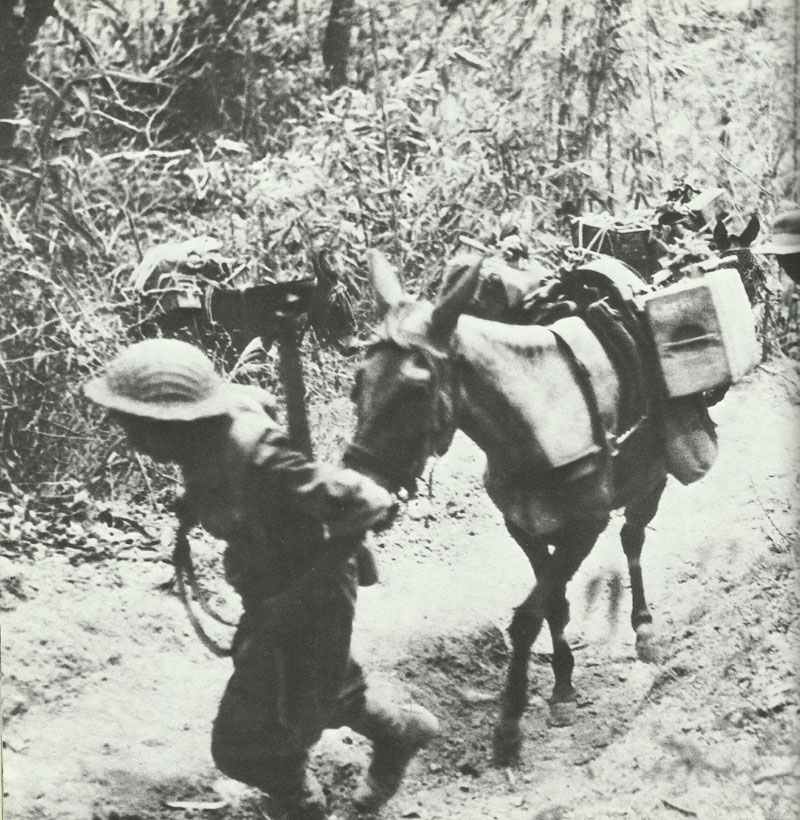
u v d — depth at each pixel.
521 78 5.77
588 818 4.41
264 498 3.52
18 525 4.74
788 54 5.92
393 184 5.44
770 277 5.61
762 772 4.63
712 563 5.08
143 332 4.96
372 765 4.07
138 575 4.70
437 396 3.90
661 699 4.80
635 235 5.34
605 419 4.54
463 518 4.98
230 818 4.11
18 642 4.35
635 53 5.84
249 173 5.29
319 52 5.62
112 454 4.96
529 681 4.68
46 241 5.12
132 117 5.35
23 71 5.24
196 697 4.39
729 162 5.80
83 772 4.10
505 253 4.89
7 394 4.90
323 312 4.95
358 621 4.65
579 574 4.97
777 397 5.48
